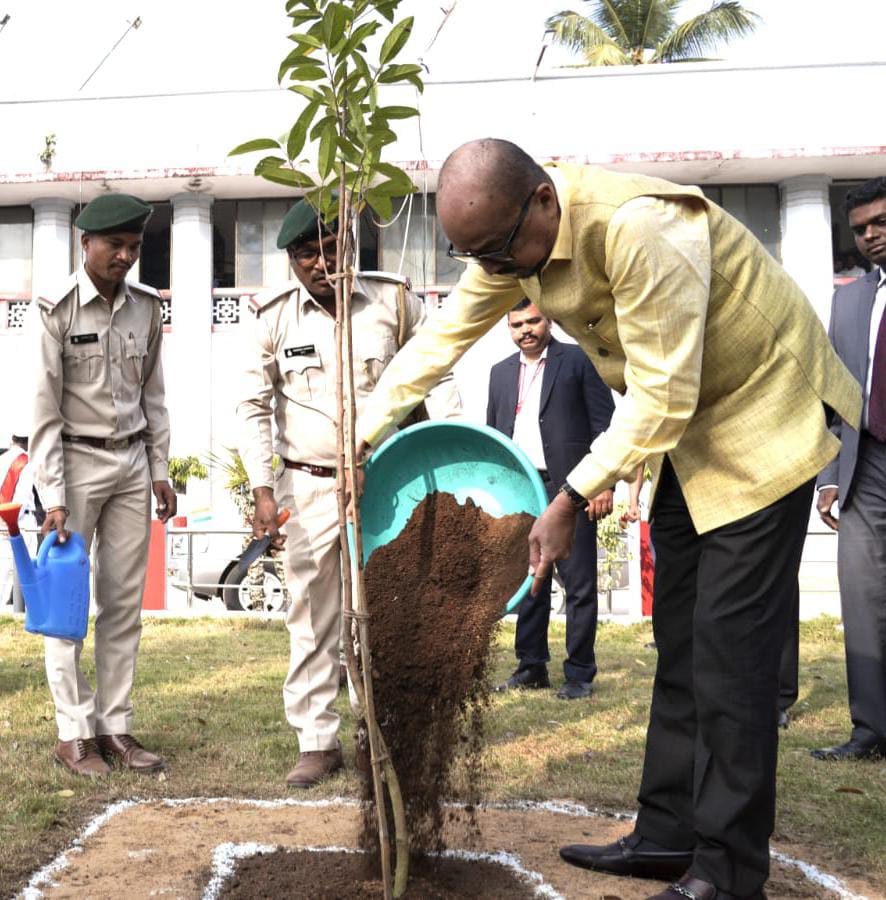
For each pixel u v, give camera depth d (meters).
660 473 3.11
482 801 3.79
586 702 5.54
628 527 9.30
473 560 3.21
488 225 2.57
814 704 5.56
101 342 4.18
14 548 4.05
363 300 4.24
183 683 6.12
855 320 4.61
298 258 4.11
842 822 3.60
